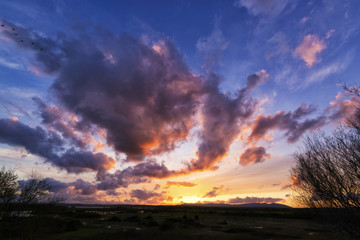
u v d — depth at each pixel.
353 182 8.59
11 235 16.62
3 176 16.20
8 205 16.81
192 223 37.22
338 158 9.05
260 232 27.66
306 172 10.34
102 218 48.72
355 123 8.38
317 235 25.36
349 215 8.76
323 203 9.98
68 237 20.39
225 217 63.72
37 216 21.53
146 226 32.72
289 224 41.66
